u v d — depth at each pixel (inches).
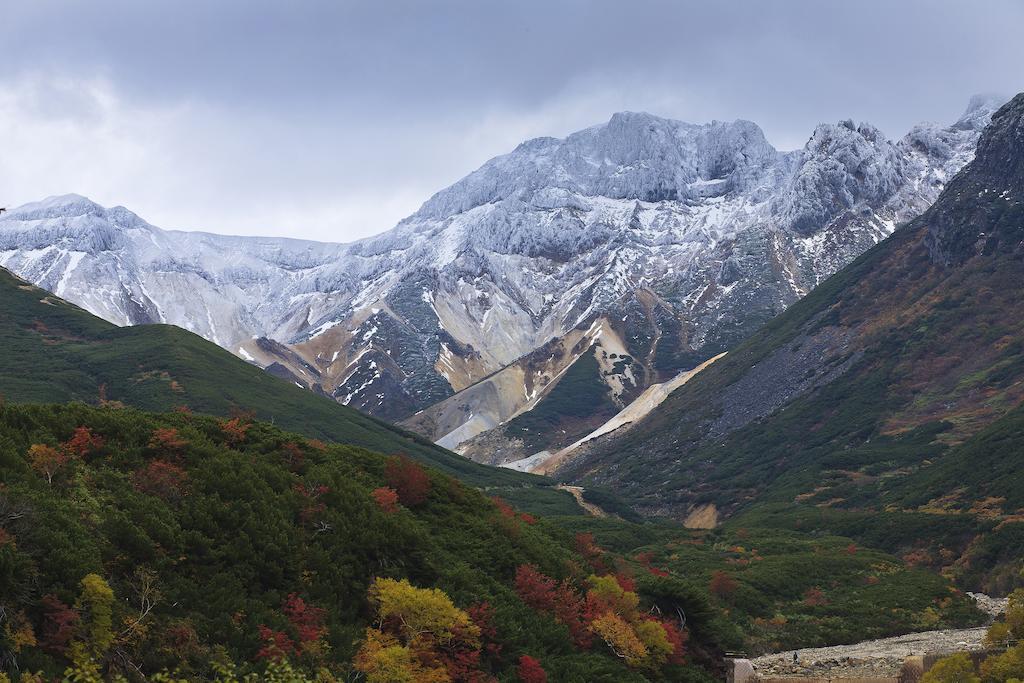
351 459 2389.3
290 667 1405.0
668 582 2475.4
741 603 3624.5
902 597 3799.2
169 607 1459.2
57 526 1427.2
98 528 1517.0
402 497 2324.1
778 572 4116.6
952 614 3641.7
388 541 1914.4
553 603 2065.7
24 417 1814.7
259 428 2357.3
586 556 2669.8
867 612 3595.0
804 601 3779.5
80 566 1352.1
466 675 1670.8
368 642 1603.1
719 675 2365.9
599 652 2054.6
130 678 1294.3
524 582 2082.9
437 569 1964.8
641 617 2237.9
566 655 1920.5
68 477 1647.4
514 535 2331.4
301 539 1795.0
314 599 1685.5
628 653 2055.9
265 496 1854.1
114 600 1337.4
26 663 1202.0
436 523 2281.0
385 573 1862.7
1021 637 2571.4
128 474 1768.0
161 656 1354.6
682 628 2416.3
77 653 1250.0
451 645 1720.0
